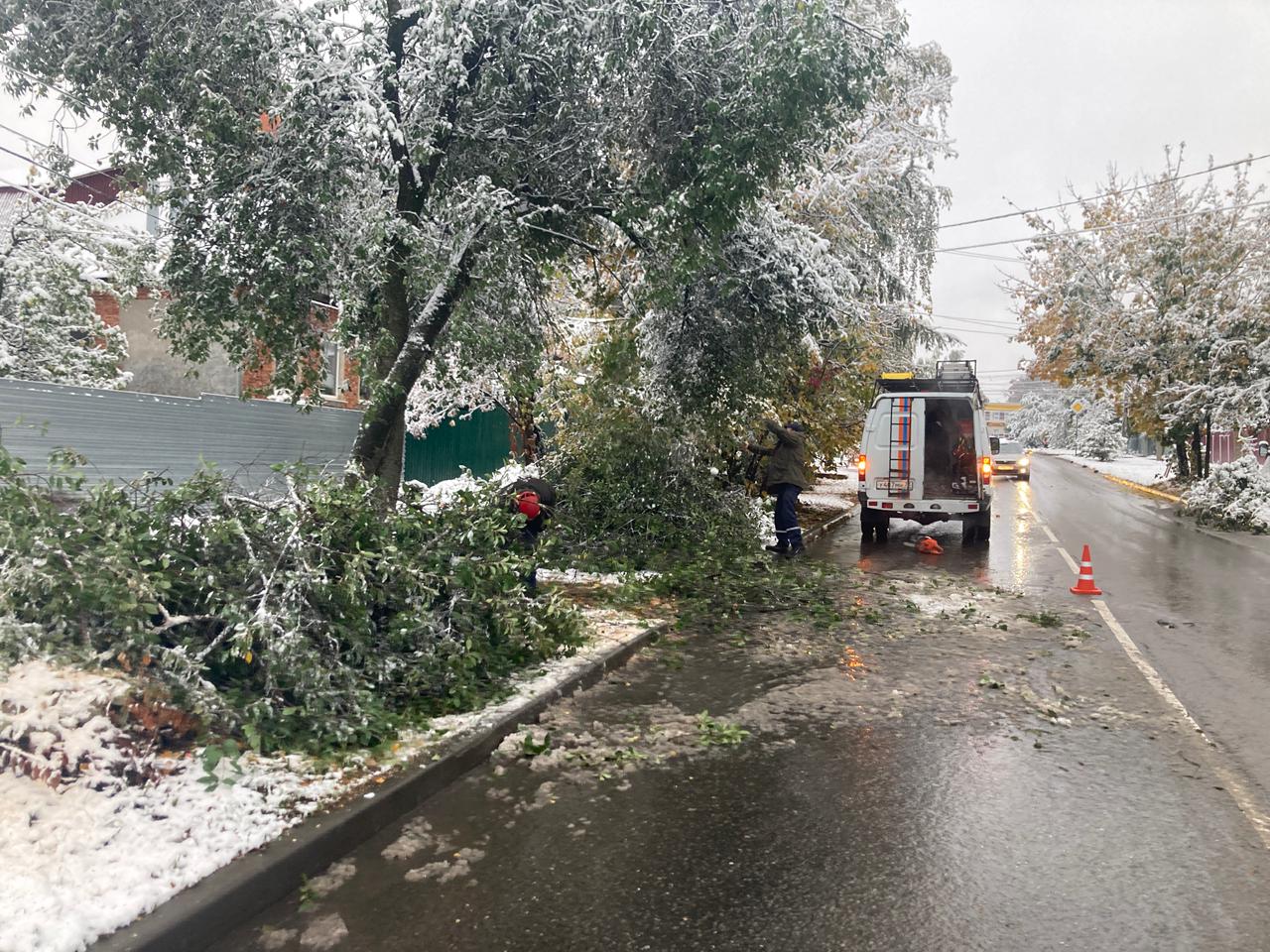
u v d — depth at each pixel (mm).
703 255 8586
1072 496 28578
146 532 5273
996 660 7609
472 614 6324
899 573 12453
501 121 8680
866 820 4457
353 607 5477
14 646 4309
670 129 8781
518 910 3580
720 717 6066
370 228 7738
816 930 3457
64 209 13508
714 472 12594
